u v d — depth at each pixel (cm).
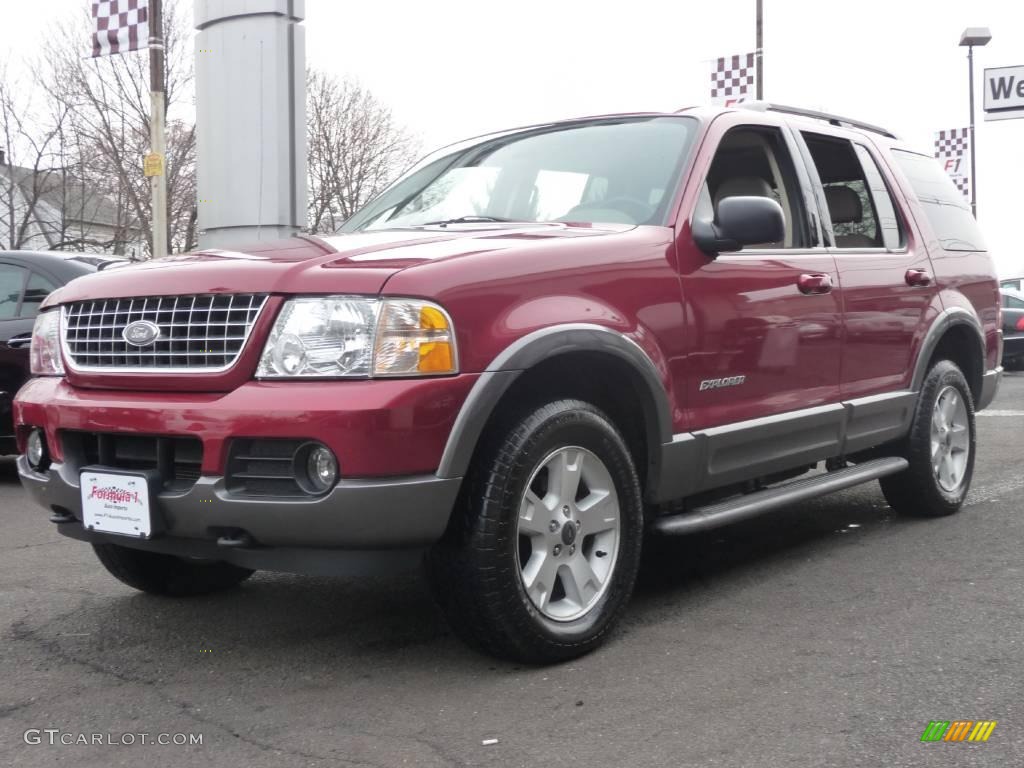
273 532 289
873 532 502
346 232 438
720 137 412
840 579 416
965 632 343
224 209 853
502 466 302
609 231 359
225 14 836
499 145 454
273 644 353
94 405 319
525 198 414
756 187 422
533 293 317
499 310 306
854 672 309
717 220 367
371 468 282
